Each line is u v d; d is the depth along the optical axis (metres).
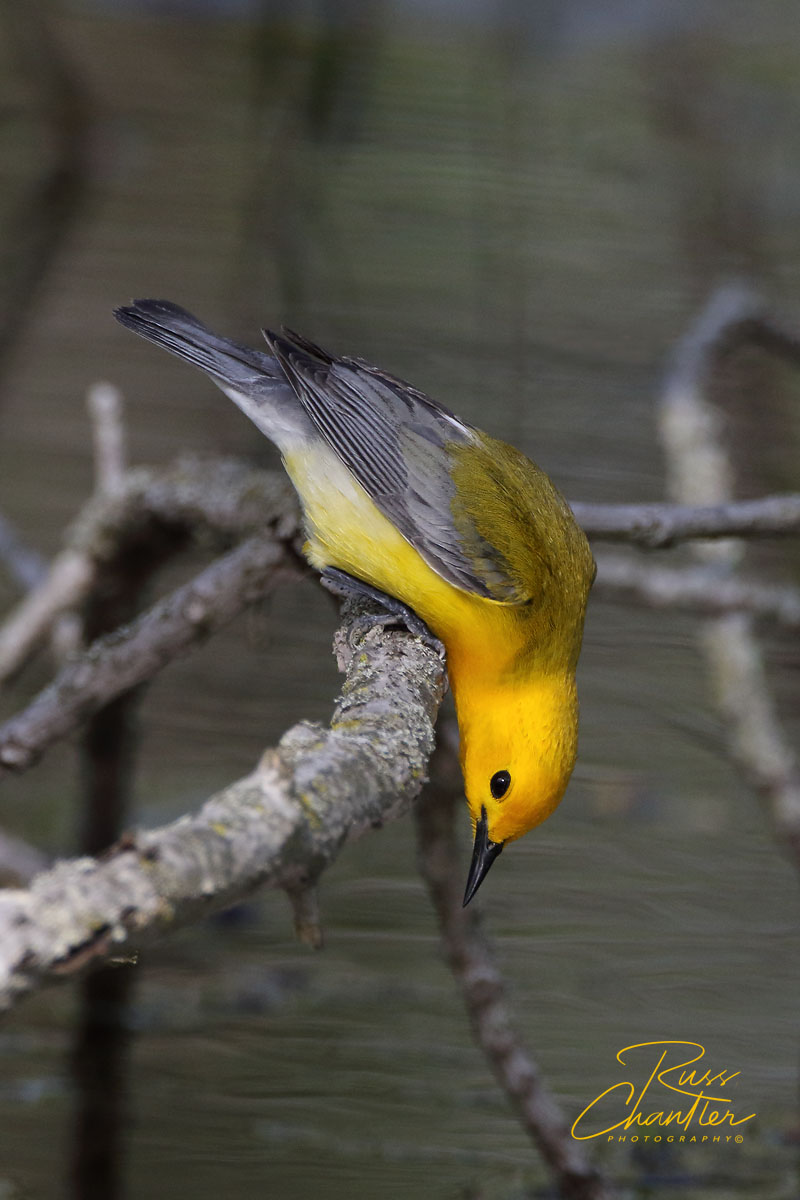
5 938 2.88
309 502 8.71
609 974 10.63
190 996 10.68
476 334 19.38
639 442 17.55
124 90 24.31
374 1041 10.19
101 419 10.13
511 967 10.69
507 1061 8.70
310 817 3.53
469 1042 10.22
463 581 7.96
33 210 22.31
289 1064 9.90
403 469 8.55
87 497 16.16
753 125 24.23
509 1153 9.03
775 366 18.05
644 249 21.36
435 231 21.38
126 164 23.22
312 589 16.64
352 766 3.98
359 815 3.83
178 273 20.47
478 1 24.75
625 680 14.86
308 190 20.75
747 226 22.28
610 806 13.21
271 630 15.86
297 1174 8.67
